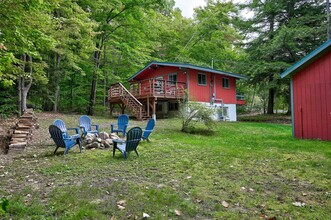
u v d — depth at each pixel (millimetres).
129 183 3785
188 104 10602
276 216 2709
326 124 8422
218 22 25969
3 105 13461
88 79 21031
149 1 17016
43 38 6594
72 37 12320
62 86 20453
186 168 4746
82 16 11789
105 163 5094
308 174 4344
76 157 5641
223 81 19297
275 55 17766
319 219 2633
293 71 9227
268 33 18797
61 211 2773
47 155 5867
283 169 4691
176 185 3738
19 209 2770
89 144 6793
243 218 2660
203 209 2893
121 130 8812
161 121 13688
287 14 18422
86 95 21406
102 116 16953
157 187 3629
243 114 26516
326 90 8430
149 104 15172
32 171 4457
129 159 5473
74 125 10789
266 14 18781
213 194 3377
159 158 5586
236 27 22203
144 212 2781
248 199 3203
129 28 18719
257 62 18219
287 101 20641
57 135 5855
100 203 3012
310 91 8859
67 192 3361
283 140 8609
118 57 21922
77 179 3996
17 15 5879
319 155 5902
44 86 16516
